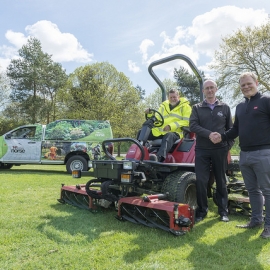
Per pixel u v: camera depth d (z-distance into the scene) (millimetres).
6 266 2506
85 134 11031
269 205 3424
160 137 4992
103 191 3859
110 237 3242
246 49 19875
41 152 11016
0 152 10992
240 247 3037
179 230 3330
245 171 3725
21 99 31469
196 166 4191
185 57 5164
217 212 4637
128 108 27484
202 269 2484
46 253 2783
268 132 3453
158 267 2492
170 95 5000
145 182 4617
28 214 4246
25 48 31219
